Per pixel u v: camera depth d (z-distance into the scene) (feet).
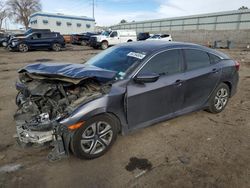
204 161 10.61
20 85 12.43
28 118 10.02
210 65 14.93
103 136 10.75
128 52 12.89
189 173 9.75
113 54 13.41
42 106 10.52
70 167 10.11
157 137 12.81
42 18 106.83
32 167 10.05
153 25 159.63
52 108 10.15
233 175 9.62
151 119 12.30
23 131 9.88
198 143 12.25
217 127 14.24
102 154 10.91
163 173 9.75
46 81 11.25
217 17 115.55
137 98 11.27
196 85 13.94
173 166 10.23
